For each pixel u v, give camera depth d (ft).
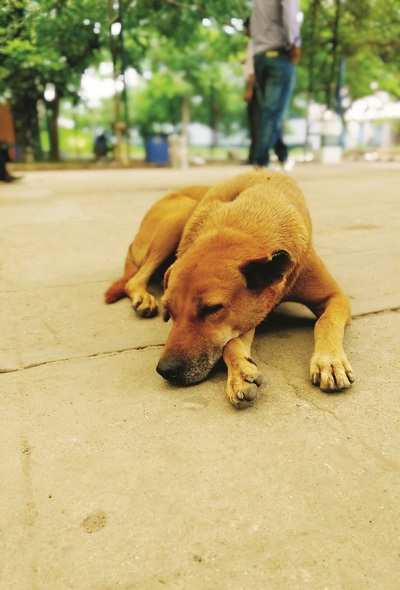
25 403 2.62
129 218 7.14
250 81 10.60
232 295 2.88
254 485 2.05
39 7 12.96
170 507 1.96
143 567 1.74
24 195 10.09
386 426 2.37
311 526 1.87
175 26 18.54
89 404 2.60
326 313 3.20
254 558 1.76
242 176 3.83
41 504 1.99
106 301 3.91
